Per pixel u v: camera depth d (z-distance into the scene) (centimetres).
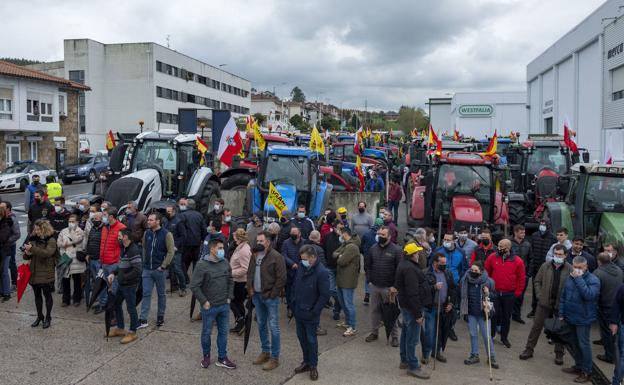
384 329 945
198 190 1471
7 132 3662
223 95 7688
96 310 970
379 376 750
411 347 748
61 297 1064
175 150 1442
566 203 1185
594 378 766
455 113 5569
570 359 837
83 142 4875
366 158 2589
